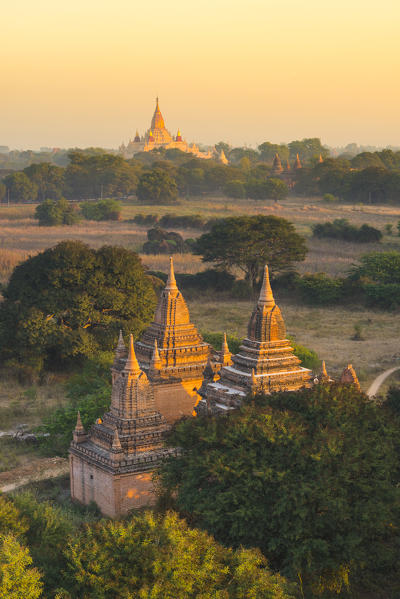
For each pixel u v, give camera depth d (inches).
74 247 3316.9
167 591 1013.2
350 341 3846.0
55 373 3201.3
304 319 4441.4
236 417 1467.8
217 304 4936.0
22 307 3161.9
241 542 1320.1
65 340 3029.0
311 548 1250.0
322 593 1290.6
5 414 2613.2
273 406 1565.0
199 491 1384.1
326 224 7406.5
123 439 1754.4
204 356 2174.0
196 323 4254.4
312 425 1467.8
